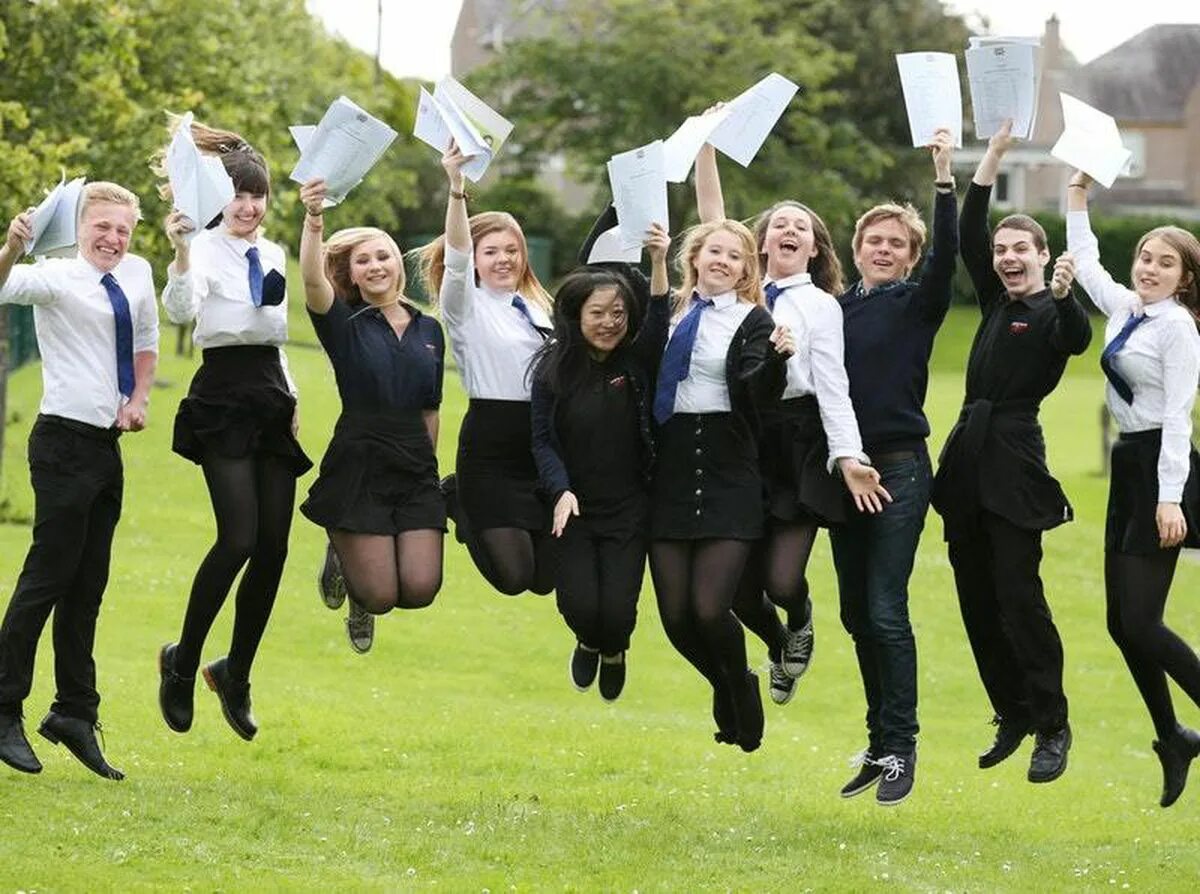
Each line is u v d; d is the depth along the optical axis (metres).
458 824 12.35
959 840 13.31
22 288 11.33
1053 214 86.69
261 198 11.94
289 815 12.17
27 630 11.66
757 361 11.66
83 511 11.64
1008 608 12.05
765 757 17.59
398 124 80.50
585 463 11.91
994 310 12.20
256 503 11.90
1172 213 104.25
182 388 42.56
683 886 10.76
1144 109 110.75
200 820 11.77
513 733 17.61
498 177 81.56
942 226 11.78
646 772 16.03
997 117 11.93
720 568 11.73
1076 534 36.44
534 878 10.80
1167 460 11.70
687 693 22.75
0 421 30.28
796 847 12.28
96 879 10.11
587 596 11.79
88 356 11.60
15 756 11.74
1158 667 12.40
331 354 11.91
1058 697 12.14
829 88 84.44
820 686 24.09
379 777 14.91
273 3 52.78
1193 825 15.52
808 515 12.05
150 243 31.12
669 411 11.79
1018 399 12.04
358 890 10.23
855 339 11.97
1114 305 12.05
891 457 11.91
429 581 11.81
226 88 35.72
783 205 12.29
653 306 11.74
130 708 16.97
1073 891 11.44
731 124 12.29
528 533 12.22
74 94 30.19
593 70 74.94
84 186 11.72
